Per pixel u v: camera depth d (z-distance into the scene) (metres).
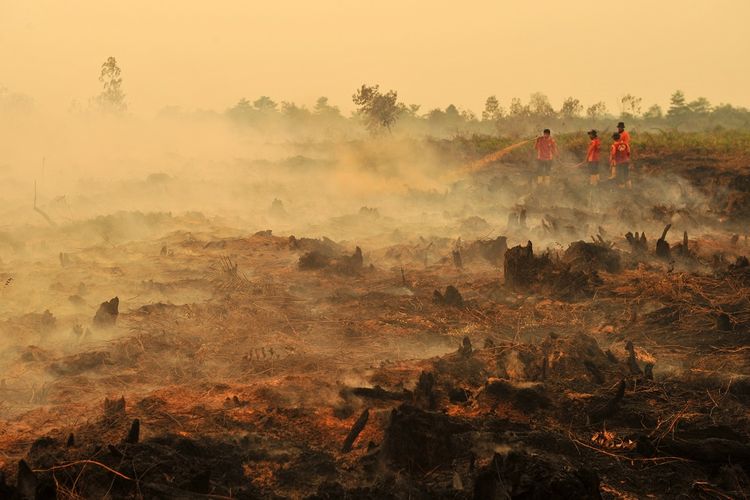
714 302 10.49
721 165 24.70
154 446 5.50
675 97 88.38
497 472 5.17
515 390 7.15
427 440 5.94
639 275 12.00
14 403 7.39
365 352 8.96
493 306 10.74
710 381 7.70
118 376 8.09
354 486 5.55
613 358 8.32
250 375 8.16
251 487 5.45
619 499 5.62
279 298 11.15
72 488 5.16
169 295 11.42
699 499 5.70
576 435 6.63
